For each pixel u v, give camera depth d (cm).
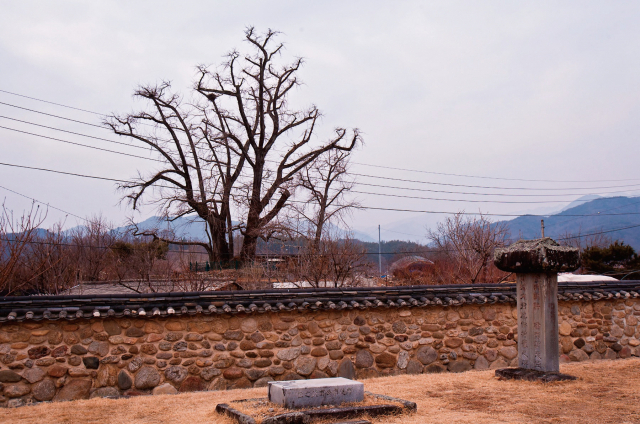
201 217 3453
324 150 3684
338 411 716
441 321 1227
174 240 3244
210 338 1044
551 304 1013
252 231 3206
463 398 873
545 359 1005
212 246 3456
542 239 1012
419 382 1020
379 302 1154
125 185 3309
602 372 1083
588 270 3334
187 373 1016
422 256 3869
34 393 925
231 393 951
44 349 943
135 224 3177
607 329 1370
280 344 1088
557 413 774
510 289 1290
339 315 1144
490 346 1255
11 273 1358
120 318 993
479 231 2877
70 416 790
